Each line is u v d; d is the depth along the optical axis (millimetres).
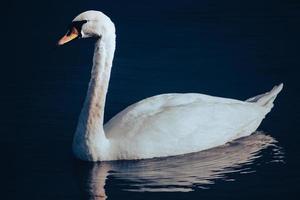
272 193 13945
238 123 16406
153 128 15641
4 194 13930
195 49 21250
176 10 24203
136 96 18438
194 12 24047
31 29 22516
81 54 21062
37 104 17891
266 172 14891
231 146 16234
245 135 16750
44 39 21859
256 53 20922
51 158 15523
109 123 16172
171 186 14305
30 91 18594
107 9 24078
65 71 19844
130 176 14766
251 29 22609
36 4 24484
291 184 14328
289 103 18109
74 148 15531
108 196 13883
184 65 20203
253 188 14172
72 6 24266
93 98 15297
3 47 21312
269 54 20844
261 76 19562
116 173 14914
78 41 22031
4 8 24141
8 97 18219
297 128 16922
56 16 23406
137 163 15383
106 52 15266
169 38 21984
